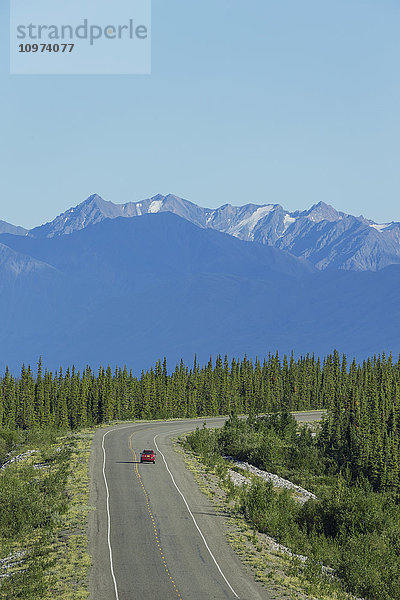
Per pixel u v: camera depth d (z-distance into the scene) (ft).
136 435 391.04
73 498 228.22
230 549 178.60
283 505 229.45
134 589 148.36
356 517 215.92
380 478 371.97
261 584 153.89
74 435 401.90
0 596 142.10
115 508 215.92
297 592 151.23
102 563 163.84
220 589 149.89
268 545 186.09
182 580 154.71
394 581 170.09
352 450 394.52
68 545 177.17
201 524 201.16
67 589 146.30
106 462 293.84
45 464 302.45
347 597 155.33
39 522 200.54
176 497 233.55
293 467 359.25
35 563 161.17
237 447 357.00
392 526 211.82
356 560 175.22
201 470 286.66
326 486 323.78
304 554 187.93
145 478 261.65
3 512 206.49
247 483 277.85
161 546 178.70
